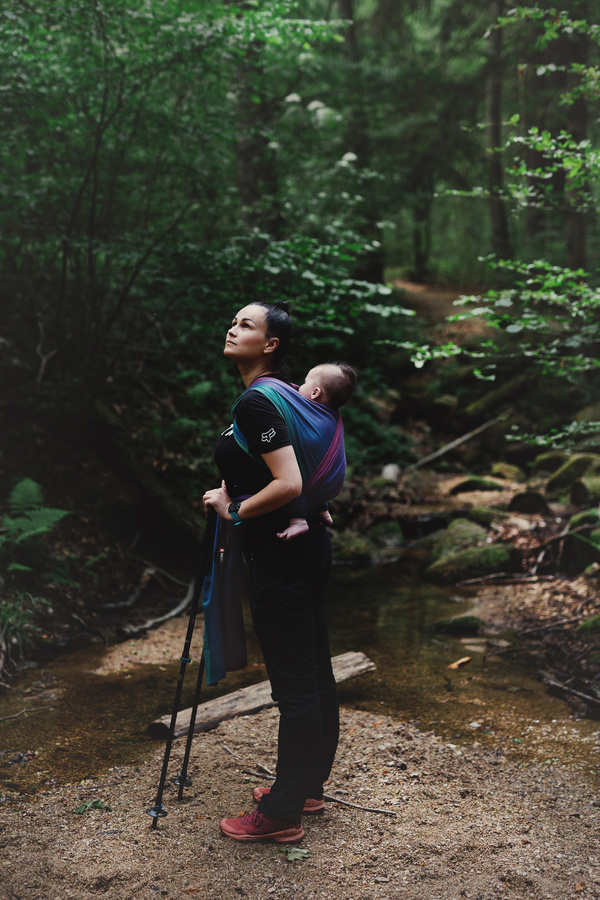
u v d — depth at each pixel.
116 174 6.16
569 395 10.73
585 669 4.11
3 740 3.26
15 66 5.14
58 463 6.41
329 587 6.22
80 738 3.30
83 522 5.98
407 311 5.62
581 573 6.08
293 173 8.98
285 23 5.19
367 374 11.38
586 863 2.32
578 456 8.34
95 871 2.26
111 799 2.74
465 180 15.11
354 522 8.09
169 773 2.96
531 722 3.50
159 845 2.42
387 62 13.07
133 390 7.87
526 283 4.72
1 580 4.62
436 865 2.31
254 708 3.56
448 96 12.99
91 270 6.29
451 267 22.33
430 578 6.40
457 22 13.06
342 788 2.85
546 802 2.73
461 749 3.21
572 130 8.58
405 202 13.84
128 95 5.65
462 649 4.61
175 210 6.93
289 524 2.32
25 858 2.33
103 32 5.18
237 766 3.01
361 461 9.57
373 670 4.21
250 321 2.42
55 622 4.73
